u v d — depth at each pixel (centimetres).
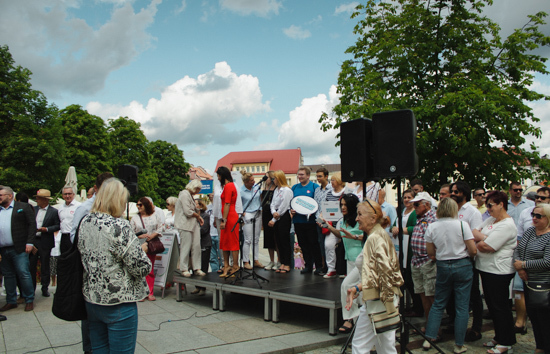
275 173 802
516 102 1329
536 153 1462
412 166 460
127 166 855
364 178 493
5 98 3122
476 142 1330
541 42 1416
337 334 566
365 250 370
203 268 912
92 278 316
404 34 1491
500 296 506
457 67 1429
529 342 562
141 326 607
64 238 823
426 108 1323
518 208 720
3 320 636
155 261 853
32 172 3130
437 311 509
